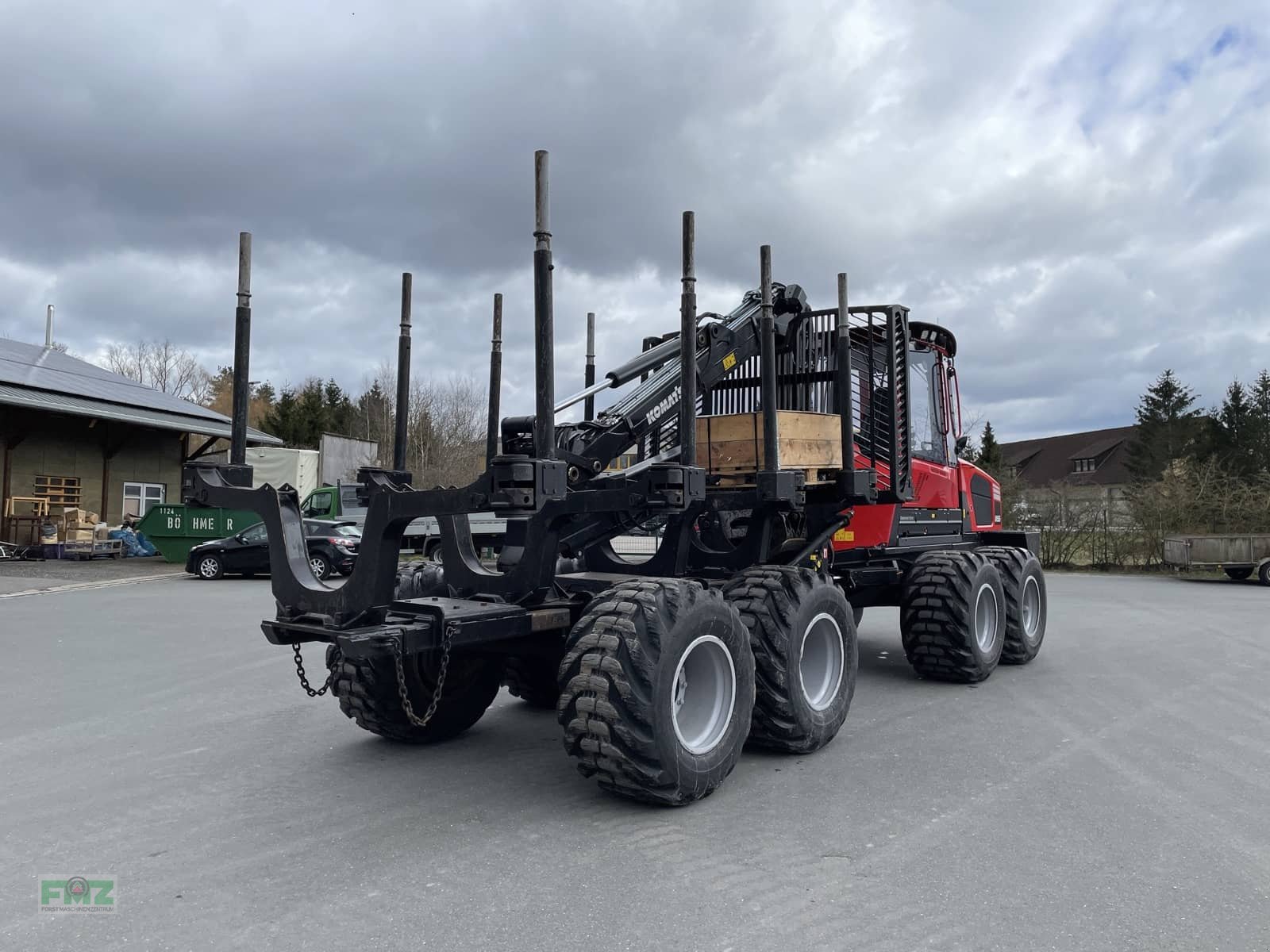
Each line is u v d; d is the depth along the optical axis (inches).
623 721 155.0
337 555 706.2
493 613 173.3
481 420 1626.5
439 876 135.1
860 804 169.9
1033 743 216.2
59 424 959.6
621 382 228.1
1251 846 147.6
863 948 112.0
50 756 204.4
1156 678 304.3
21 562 852.0
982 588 294.0
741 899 126.7
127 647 369.1
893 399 267.9
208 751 208.4
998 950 111.7
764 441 213.2
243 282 180.9
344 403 2417.6
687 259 182.1
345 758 203.2
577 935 115.7
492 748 211.6
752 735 201.3
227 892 129.3
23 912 123.5
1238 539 740.7
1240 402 1831.9
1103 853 144.6
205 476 184.4
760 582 204.4
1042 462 2893.7
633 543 476.4
